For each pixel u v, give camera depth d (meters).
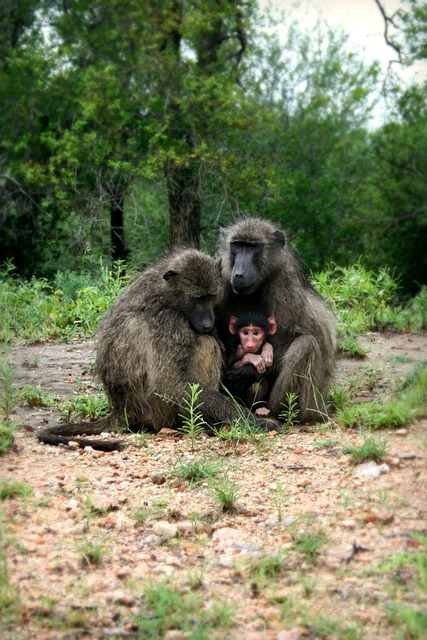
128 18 27.41
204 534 4.62
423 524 4.49
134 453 6.23
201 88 26.16
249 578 4.04
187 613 3.67
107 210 31.03
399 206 33.19
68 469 5.77
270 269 7.49
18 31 30.19
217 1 28.50
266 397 7.49
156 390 6.99
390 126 32.66
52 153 28.52
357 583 3.93
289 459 5.86
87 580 4.00
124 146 27.11
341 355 9.68
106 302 11.84
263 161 29.52
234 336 7.53
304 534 4.45
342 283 12.77
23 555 4.26
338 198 33.97
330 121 34.41
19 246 30.50
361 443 5.96
